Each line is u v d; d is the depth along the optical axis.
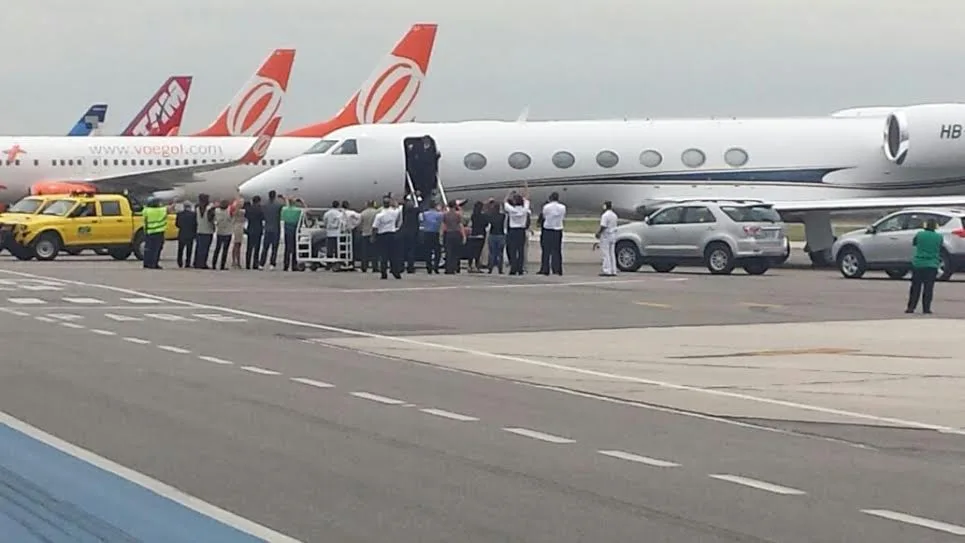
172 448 11.89
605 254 38.75
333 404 14.59
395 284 34.38
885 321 25.31
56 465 11.12
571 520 9.31
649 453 12.01
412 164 43.62
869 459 11.88
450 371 17.70
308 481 10.55
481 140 44.19
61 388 15.46
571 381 16.89
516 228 38.44
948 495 10.34
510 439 12.61
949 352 20.33
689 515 9.52
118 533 8.96
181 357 18.64
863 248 38.09
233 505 9.71
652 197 45.00
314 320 24.48
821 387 16.58
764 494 10.29
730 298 30.56
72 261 45.38
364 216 39.34
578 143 44.62
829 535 8.96
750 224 39.44
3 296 29.17
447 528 9.04
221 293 30.70
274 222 40.44
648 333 22.84
